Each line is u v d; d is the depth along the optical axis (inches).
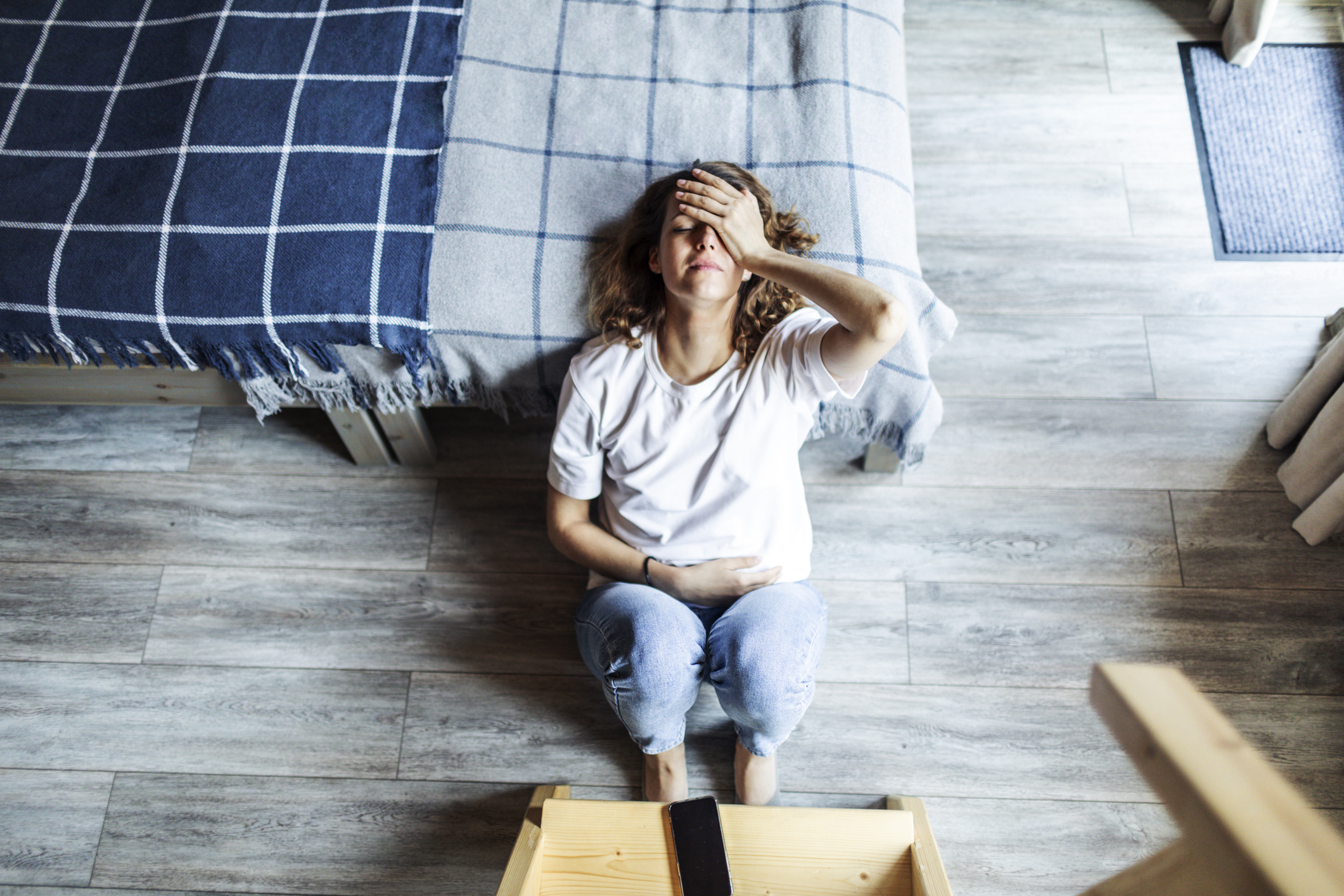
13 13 53.6
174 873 50.3
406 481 60.4
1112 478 59.0
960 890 48.9
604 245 48.1
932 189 68.0
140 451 61.5
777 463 44.2
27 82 51.8
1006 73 71.8
